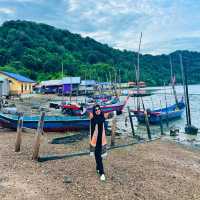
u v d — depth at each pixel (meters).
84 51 184.50
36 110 31.44
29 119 18.28
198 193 9.16
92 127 9.22
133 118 33.78
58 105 33.66
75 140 16.14
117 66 168.88
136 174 10.30
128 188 8.73
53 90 80.12
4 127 18.14
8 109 22.42
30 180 8.41
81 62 151.75
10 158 10.57
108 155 12.88
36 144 10.58
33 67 112.25
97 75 123.62
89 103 39.66
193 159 14.27
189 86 167.62
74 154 11.96
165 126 29.09
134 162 12.06
